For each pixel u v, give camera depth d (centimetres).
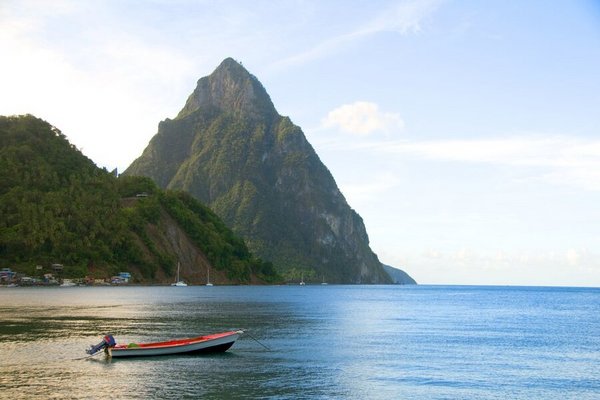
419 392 4497
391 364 5616
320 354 6103
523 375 5216
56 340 6550
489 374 5234
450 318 11738
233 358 5719
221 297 18700
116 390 4278
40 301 13850
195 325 8500
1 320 8781
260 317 10506
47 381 4512
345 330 8594
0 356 5509
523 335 8350
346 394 4366
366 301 19425
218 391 4338
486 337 8019
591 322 11025
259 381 4697
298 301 17825
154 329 7844
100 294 18275
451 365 5641
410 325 9812
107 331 7506
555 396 4469
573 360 6059
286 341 7119
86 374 4781
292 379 4809
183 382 4588
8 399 3984
